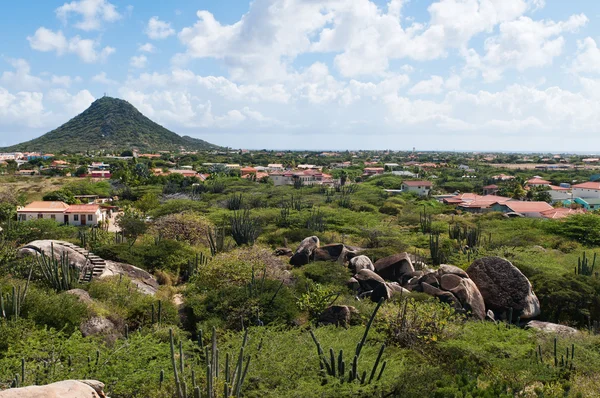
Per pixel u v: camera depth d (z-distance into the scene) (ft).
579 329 68.18
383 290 68.39
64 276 63.87
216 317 57.41
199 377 36.22
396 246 119.85
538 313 70.95
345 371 39.93
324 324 56.29
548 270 90.68
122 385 36.45
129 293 64.54
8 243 95.04
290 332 49.83
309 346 44.78
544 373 44.96
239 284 69.00
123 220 130.72
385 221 186.19
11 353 39.34
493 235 153.99
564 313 72.38
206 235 121.80
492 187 347.77
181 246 100.37
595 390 42.37
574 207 266.77
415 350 49.70
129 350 41.83
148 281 82.79
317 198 253.65
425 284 69.92
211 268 73.05
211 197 242.78
